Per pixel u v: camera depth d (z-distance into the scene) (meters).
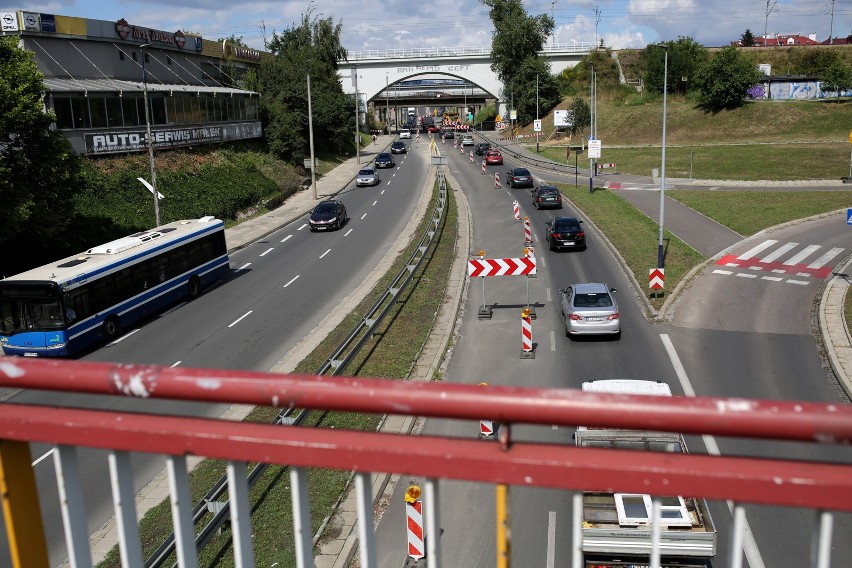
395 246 37.38
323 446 2.05
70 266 23.78
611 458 1.90
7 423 2.28
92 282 23.41
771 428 1.82
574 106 91.75
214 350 22.45
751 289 27.03
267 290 29.86
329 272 32.44
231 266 34.97
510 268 24.06
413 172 70.00
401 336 22.30
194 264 29.39
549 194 46.38
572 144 88.81
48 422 2.23
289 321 25.11
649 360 20.50
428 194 55.31
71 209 28.75
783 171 57.28
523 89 105.12
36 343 22.08
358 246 38.00
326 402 2.11
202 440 2.12
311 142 55.47
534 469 1.92
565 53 111.44
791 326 23.02
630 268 30.48
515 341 22.34
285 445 2.08
